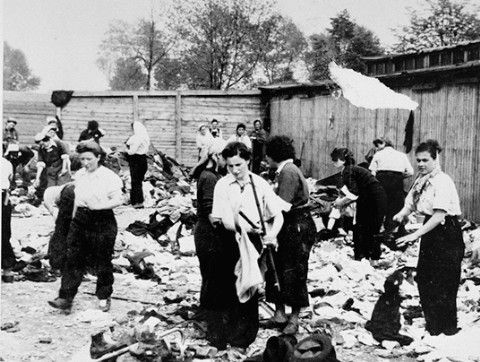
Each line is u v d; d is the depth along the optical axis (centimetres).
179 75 3016
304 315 653
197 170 593
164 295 730
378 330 583
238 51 2822
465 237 1080
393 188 1038
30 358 529
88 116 2336
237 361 526
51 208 779
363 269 866
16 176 1788
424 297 598
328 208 1136
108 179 650
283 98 2270
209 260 555
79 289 757
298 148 2159
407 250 1009
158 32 2988
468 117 1309
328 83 1947
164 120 2370
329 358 474
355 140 1798
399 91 1519
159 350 514
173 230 1103
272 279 604
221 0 2789
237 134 1727
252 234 549
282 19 2648
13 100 2303
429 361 535
